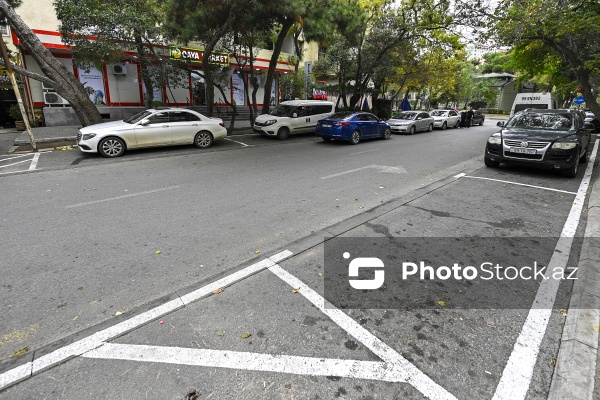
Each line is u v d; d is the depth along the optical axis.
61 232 4.65
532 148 7.93
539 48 15.96
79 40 11.66
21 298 3.18
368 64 20.36
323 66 24.44
